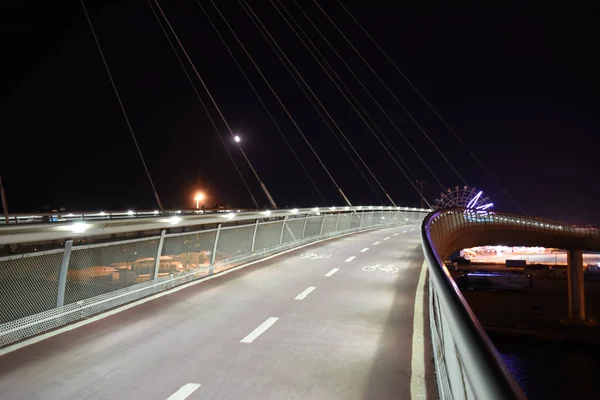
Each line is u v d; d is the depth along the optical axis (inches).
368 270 603.8
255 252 724.7
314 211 1080.8
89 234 368.2
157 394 208.5
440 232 1042.7
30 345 282.7
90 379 227.1
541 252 5315.0
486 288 2923.2
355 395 204.7
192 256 541.0
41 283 322.0
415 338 291.7
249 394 207.9
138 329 319.3
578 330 2162.9
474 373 58.9
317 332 309.9
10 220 1136.8
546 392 1674.5
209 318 350.3
